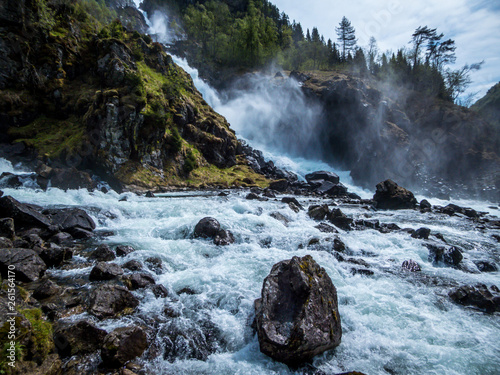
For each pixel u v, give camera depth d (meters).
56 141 31.45
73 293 7.84
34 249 10.23
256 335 6.63
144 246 12.29
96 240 13.07
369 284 9.51
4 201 13.09
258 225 15.42
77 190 23.92
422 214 24.25
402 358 6.07
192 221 15.08
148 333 6.43
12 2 33.88
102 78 36.50
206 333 6.71
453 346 6.48
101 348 5.46
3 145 29.48
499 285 10.02
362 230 16.69
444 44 82.62
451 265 11.87
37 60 35.56
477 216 25.33
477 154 59.31
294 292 6.59
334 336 6.19
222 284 8.84
